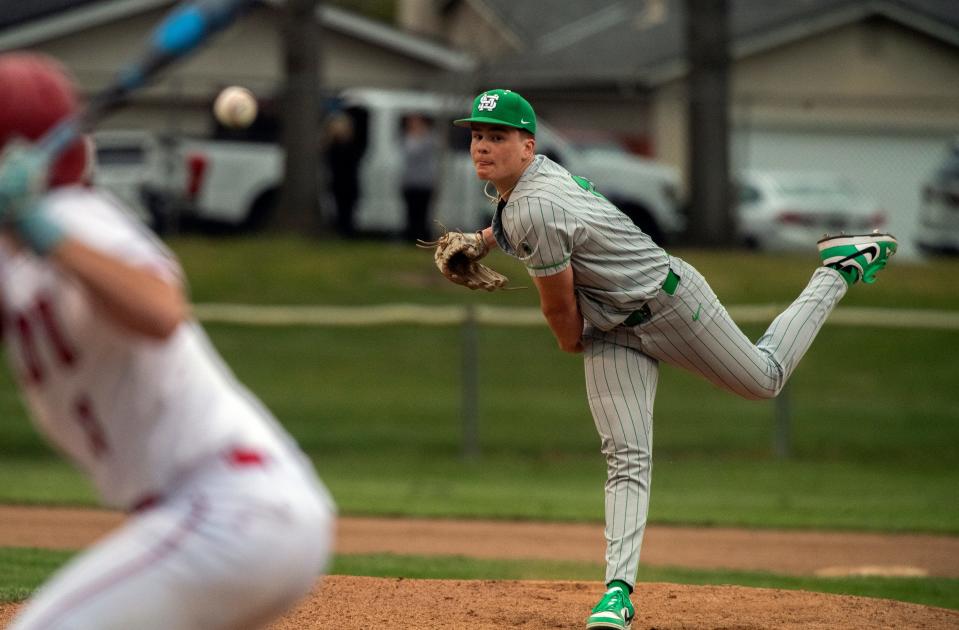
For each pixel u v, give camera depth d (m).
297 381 53.38
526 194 16.36
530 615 19.12
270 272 62.12
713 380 17.75
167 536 9.26
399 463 44.84
